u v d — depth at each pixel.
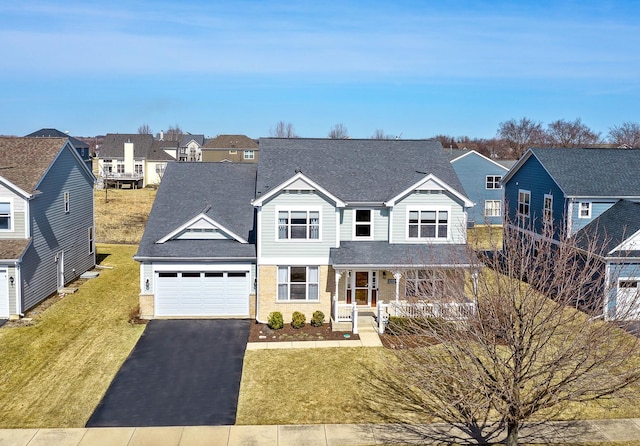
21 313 27.53
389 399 19.59
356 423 18.00
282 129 141.50
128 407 18.98
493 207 54.53
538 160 34.91
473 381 14.74
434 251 26.73
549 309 15.31
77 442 16.75
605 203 31.62
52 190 31.42
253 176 32.84
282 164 29.67
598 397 14.55
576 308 16.03
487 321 15.15
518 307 15.33
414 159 30.89
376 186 28.52
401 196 27.30
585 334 14.29
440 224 27.86
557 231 31.50
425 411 18.75
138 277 35.78
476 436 17.27
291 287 27.30
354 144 31.91
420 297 21.31
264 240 26.80
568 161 34.12
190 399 19.61
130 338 25.20
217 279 27.88
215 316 28.05
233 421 18.12
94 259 38.72
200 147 101.88
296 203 26.67
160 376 21.42
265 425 17.88
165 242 28.09
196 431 17.50
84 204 36.72
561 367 13.93
